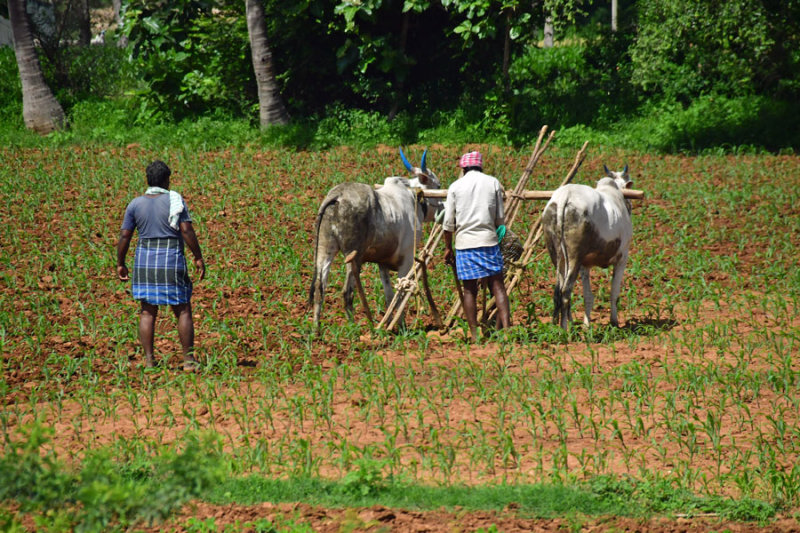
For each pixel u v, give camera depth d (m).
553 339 31.97
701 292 39.62
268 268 44.12
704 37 74.31
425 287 33.75
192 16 83.56
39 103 81.88
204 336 33.12
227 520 17.50
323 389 25.53
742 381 26.84
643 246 49.53
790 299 38.34
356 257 32.09
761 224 54.75
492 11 77.19
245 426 23.62
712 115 82.56
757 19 70.25
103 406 25.22
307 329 32.88
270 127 77.62
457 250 31.56
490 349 31.27
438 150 73.94
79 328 33.59
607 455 21.33
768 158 73.81
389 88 81.69
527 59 101.38
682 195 61.75
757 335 31.48
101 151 74.12
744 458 21.11
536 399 25.81
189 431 22.33
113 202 57.44
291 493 18.78
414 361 29.92
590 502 18.31
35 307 36.06
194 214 54.41
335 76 85.44
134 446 21.31
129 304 36.91
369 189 32.50
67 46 96.62
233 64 83.50
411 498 18.58
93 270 42.62
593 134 79.38
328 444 21.06
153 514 13.84
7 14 89.31
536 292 40.12
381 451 21.41
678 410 24.67
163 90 83.50
